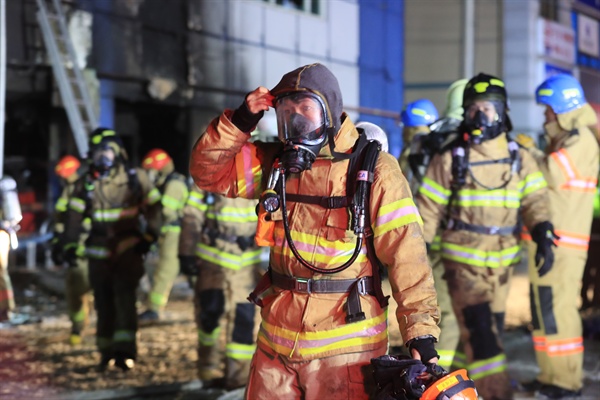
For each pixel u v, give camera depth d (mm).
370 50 25188
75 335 9875
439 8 33188
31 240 16312
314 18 22984
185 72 19359
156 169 11906
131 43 18031
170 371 8523
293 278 4086
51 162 17438
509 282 6621
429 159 6746
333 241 4039
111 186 8594
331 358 4023
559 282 7273
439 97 33625
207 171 4285
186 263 7605
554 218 7262
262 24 21359
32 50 16391
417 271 3930
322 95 3992
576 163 7242
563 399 7242
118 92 17812
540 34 32969
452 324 7086
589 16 36875
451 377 3654
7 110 16734
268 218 4152
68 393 7539
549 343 7328
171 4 18969
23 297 13883
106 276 8578
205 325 7688
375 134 5098
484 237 6438
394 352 8500
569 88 7289
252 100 4062
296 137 3988
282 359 4117
